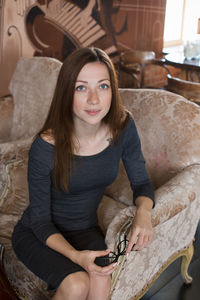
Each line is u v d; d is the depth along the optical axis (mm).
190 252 2133
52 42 4324
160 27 5938
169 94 2092
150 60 5035
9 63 3973
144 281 1835
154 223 1562
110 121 1601
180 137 1966
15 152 2301
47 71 2783
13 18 3832
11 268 1787
